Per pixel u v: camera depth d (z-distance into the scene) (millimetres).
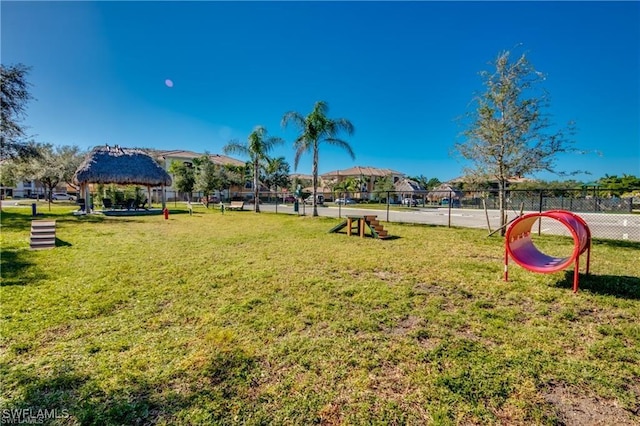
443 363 2600
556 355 2729
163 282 4957
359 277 5250
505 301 4094
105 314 3660
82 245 8273
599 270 5547
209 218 17234
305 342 2975
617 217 19156
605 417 1999
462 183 11836
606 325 3326
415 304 3975
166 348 2861
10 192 57531
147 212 20562
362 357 2707
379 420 1961
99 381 2352
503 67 8617
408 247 8031
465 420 1966
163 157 48000
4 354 2736
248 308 3859
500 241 8836
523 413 2025
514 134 8680
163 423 1940
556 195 14422
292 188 55906
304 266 6020
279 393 2232
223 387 2299
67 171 30078
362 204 43656
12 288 4559
